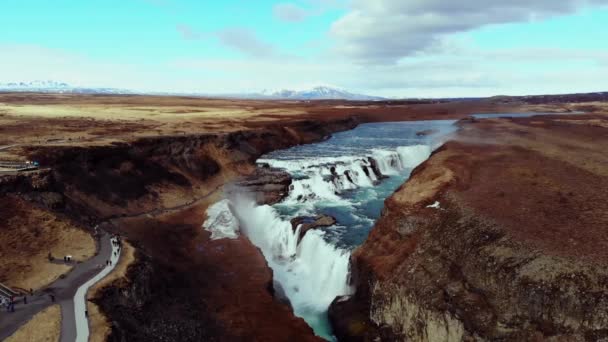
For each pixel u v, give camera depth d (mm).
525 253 32344
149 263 41250
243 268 49062
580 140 80875
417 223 42938
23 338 27344
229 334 36719
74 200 54531
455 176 52625
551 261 30766
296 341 36438
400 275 37312
